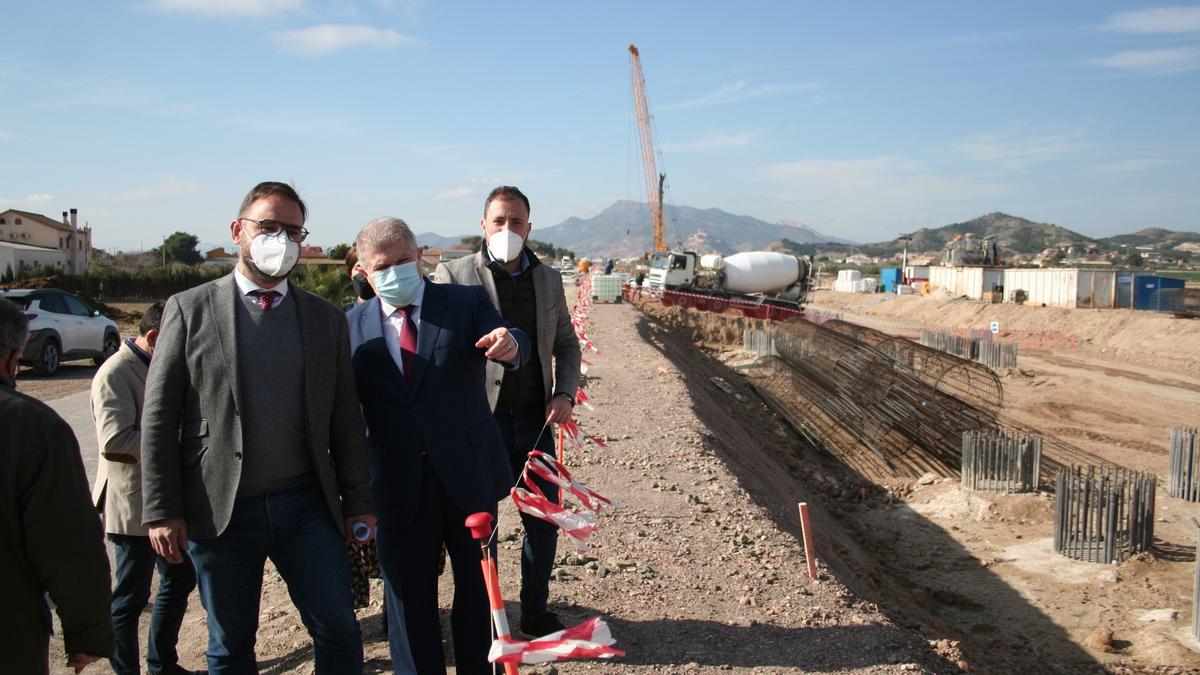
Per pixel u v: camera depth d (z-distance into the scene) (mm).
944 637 6301
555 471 4090
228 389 2895
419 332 3324
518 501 3098
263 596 5254
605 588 5055
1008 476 11492
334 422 3164
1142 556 9195
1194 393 21562
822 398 15883
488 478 3357
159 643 4012
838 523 10812
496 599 2459
